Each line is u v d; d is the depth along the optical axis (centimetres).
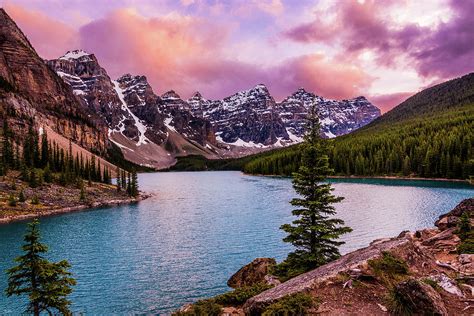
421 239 2584
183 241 6022
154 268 4641
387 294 1294
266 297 1439
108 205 11138
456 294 1312
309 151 2478
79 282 4188
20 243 6116
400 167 18275
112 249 5616
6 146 13900
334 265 1612
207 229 6938
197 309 1652
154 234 6650
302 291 1388
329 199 2386
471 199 2961
